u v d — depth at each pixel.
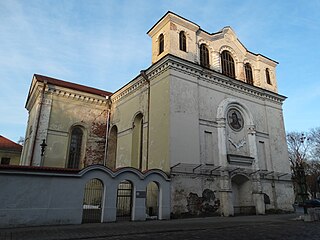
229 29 26.75
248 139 23.86
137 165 23.17
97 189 21.05
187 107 20.08
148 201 18.70
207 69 22.20
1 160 34.16
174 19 22.22
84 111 28.00
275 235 10.31
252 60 28.16
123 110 26.56
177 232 11.34
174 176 17.75
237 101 23.95
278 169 25.25
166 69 20.39
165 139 18.75
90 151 27.27
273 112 27.34
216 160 20.75
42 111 25.17
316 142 50.72
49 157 24.64
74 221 13.80
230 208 19.48
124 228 12.21
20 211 12.70
